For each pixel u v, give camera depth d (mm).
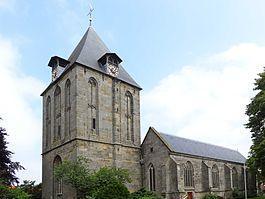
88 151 51219
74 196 48750
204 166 65438
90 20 63406
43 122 61250
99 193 43844
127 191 45875
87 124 52438
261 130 46062
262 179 47750
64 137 53625
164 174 56969
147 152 60281
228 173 72688
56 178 52500
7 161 45688
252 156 45344
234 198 72375
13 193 40938
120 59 60125
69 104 53938
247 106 47500
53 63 60281
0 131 46281
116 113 56906
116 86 58219
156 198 52500
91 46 59438
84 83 53562
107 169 48844
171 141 63250
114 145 55156
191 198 59531
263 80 46438
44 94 62375
